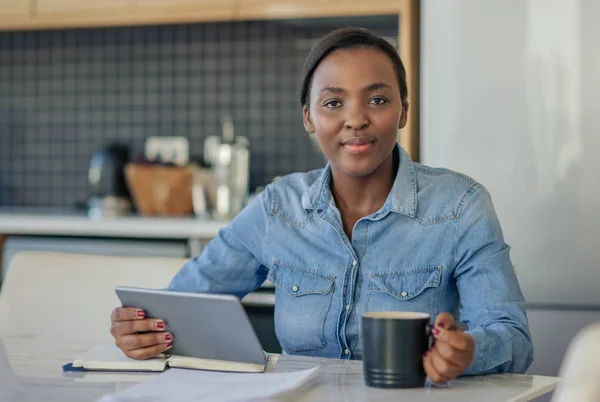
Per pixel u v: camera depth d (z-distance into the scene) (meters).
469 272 1.35
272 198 1.50
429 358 1.06
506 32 2.49
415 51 2.81
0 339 1.45
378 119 1.31
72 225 3.08
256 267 1.52
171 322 1.20
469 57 2.53
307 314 1.40
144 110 3.65
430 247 1.38
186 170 3.29
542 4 2.46
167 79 3.62
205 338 1.18
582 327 2.43
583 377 0.70
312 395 1.03
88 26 3.42
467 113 2.53
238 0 3.13
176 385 1.07
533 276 2.46
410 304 1.37
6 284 1.68
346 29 1.35
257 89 3.52
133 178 3.27
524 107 2.48
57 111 3.76
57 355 1.31
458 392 1.05
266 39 3.50
